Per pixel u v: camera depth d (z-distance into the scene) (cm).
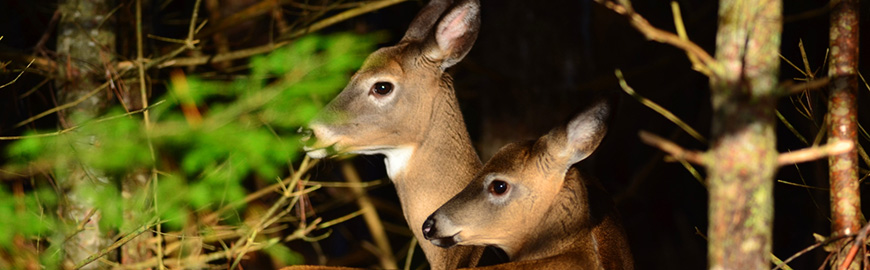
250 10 1345
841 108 733
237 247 1100
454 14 1063
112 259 1084
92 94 1037
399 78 1053
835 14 741
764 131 500
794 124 1644
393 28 1852
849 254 677
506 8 1454
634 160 1881
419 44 1064
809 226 1648
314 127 1034
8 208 770
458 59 1071
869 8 1068
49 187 1105
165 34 1725
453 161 1062
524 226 959
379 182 1214
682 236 1833
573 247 924
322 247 1834
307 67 798
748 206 499
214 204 1204
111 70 1107
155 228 1144
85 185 1048
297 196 1077
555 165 945
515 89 1445
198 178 966
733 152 500
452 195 1059
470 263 1045
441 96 1066
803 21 1542
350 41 811
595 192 980
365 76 1054
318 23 1277
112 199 941
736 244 501
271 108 804
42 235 1023
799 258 1645
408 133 1059
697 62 534
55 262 989
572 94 1447
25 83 1291
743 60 509
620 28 1864
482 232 957
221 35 1500
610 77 1458
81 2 1122
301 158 1334
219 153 808
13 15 1435
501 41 1452
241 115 817
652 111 1880
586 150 937
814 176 1392
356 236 1944
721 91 505
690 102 1897
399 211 1670
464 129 1076
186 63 1200
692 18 1636
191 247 1131
